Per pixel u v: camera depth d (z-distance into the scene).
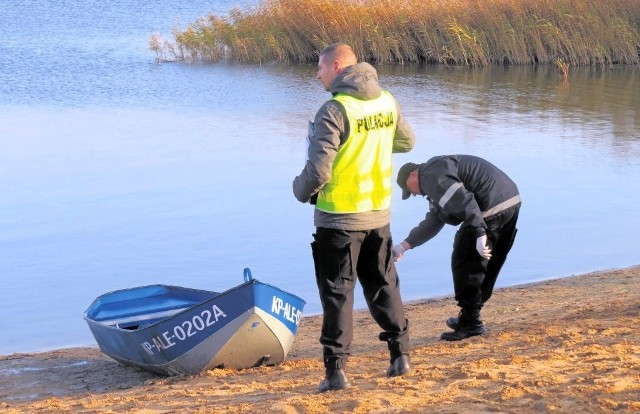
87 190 18.41
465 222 7.58
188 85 33.03
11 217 16.48
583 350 7.23
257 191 18.45
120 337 9.18
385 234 6.47
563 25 37.38
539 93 31.44
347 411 5.81
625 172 19.91
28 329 11.55
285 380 7.78
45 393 8.72
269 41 38.56
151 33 47.69
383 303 6.68
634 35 37.50
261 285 8.48
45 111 27.81
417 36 37.78
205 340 8.69
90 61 38.22
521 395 5.83
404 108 28.34
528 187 18.56
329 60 6.32
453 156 8.18
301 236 15.47
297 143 23.33
